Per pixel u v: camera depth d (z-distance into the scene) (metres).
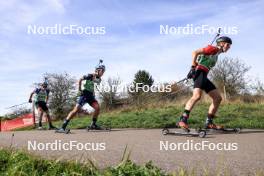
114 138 7.39
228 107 14.83
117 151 5.42
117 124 11.96
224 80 31.36
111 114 16.81
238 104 16.20
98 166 4.14
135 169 3.49
